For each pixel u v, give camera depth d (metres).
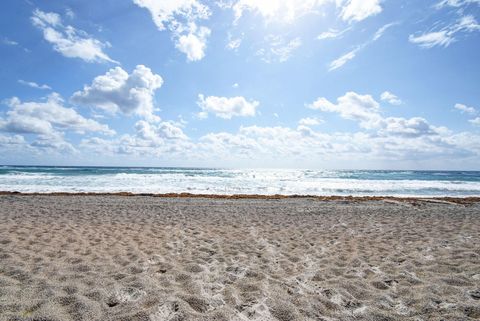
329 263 4.59
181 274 3.87
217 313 2.74
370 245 5.77
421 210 11.15
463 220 8.84
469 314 2.84
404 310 2.98
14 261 4.18
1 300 2.88
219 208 11.23
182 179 28.34
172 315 2.67
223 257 4.84
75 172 35.91
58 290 3.19
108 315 2.68
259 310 2.88
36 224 7.11
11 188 18.17
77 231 6.48
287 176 39.12
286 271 4.21
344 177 39.06
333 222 8.44
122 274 3.78
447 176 46.31
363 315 2.84
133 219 8.34
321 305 3.04
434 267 4.32
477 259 4.74
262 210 10.86
